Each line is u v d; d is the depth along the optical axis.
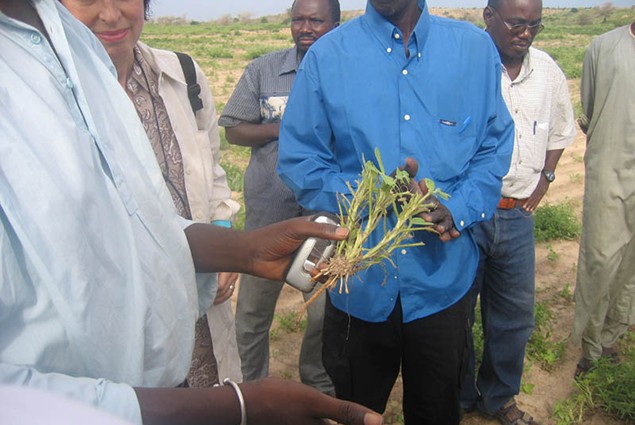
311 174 2.72
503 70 3.47
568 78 18.53
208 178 2.57
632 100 3.58
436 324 2.79
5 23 1.20
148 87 2.37
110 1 2.02
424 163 2.65
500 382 3.69
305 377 3.90
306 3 3.46
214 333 2.64
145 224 1.39
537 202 3.62
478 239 3.43
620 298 4.05
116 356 1.29
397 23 2.62
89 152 1.26
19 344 1.14
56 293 1.16
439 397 2.93
